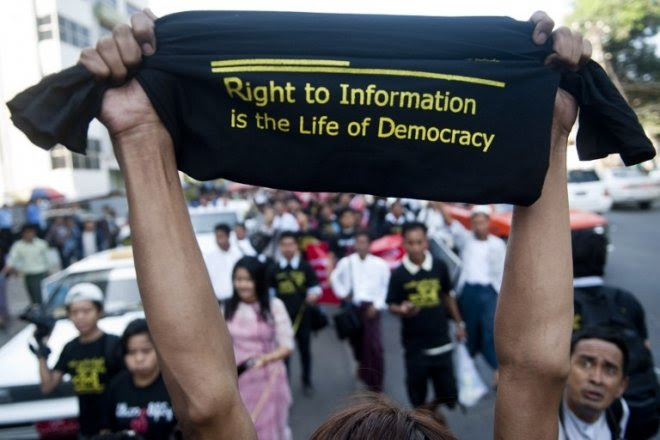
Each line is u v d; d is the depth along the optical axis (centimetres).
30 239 1034
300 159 123
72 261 1470
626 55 2700
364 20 123
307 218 1265
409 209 1312
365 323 547
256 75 121
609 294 313
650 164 2934
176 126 123
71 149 120
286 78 121
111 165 3209
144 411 298
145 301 117
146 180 120
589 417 225
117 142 121
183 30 122
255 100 122
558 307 122
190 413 115
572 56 124
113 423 304
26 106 114
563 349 120
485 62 123
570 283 123
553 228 125
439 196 123
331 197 1817
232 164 123
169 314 115
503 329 125
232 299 397
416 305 462
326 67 122
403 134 122
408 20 124
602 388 218
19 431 439
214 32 122
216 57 121
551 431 122
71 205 2459
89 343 365
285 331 394
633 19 2369
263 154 123
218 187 2984
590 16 2425
